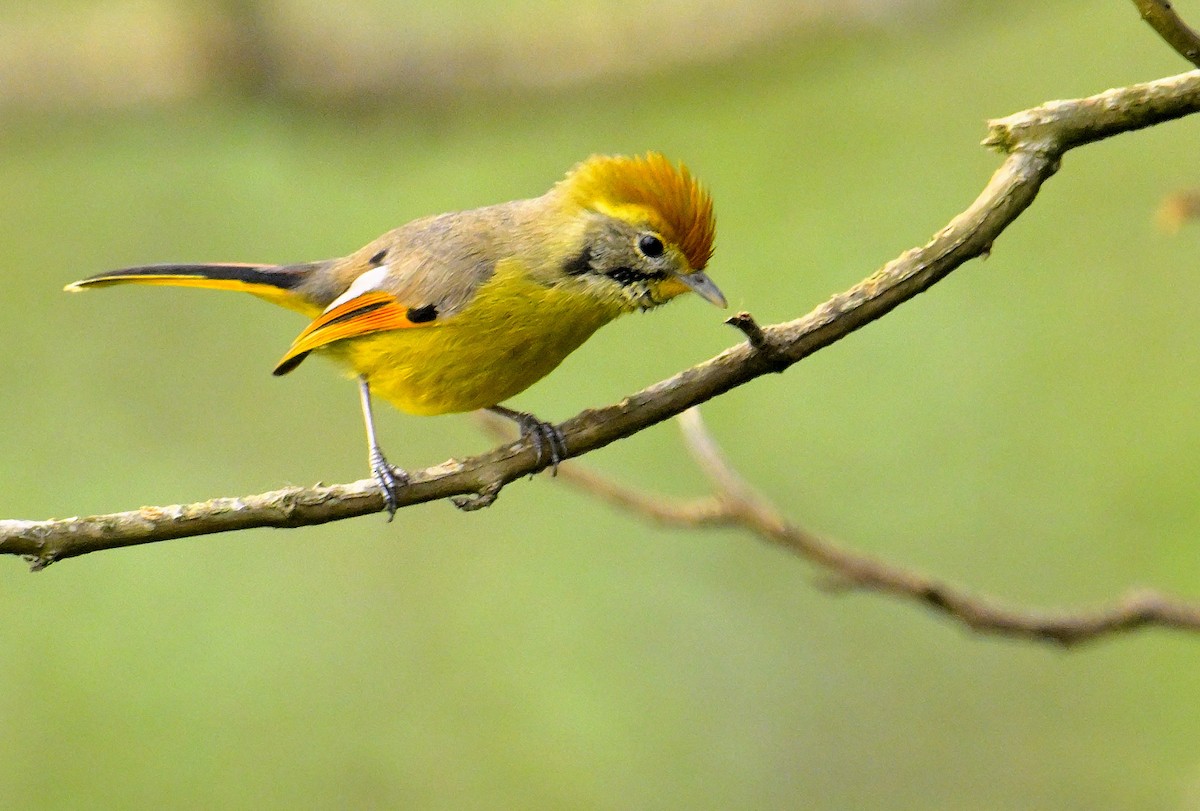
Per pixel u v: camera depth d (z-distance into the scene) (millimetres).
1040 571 12328
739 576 13055
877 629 12758
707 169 13922
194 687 12336
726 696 12484
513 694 12539
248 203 14078
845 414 13086
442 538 13297
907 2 12844
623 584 13086
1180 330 12992
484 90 13547
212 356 13898
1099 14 13984
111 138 13828
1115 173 13562
